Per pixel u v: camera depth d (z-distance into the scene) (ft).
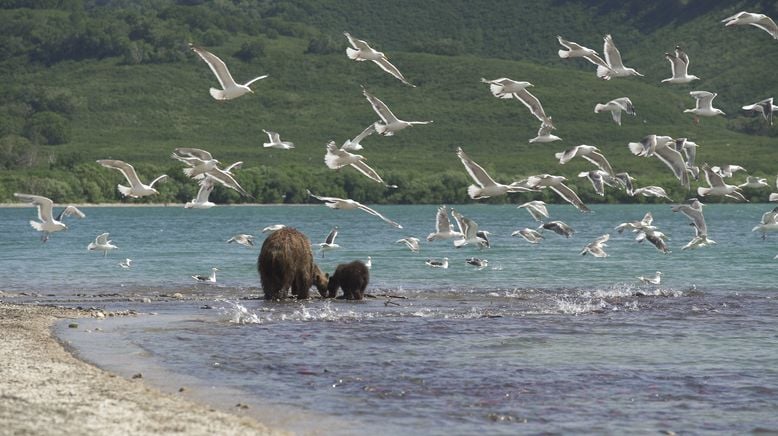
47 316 222.48
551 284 329.72
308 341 192.44
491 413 137.90
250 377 157.89
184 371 161.58
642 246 531.50
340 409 138.62
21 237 642.22
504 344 191.31
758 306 256.93
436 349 185.16
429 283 332.80
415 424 131.64
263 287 274.77
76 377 151.94
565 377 161.17
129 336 195.83
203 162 217.36
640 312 242.58
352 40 206.28
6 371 153.89
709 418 137.39
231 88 190.49
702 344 193.98
